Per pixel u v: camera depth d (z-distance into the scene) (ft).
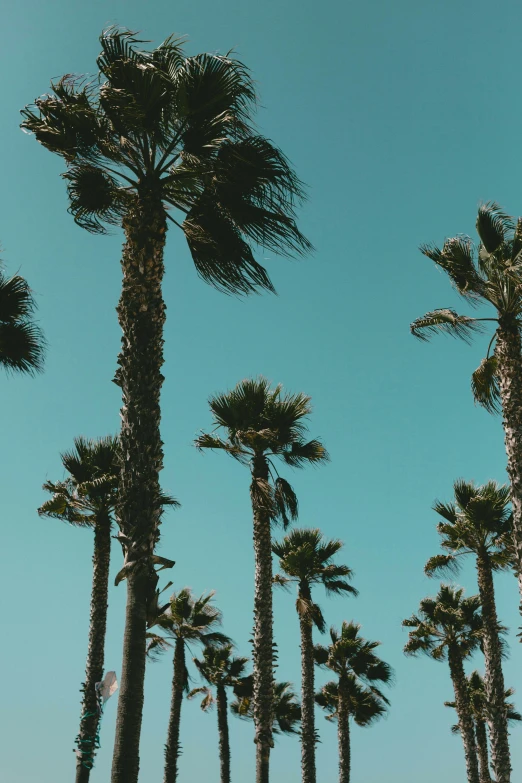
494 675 69.72
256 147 28.81
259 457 61.67
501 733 68.03
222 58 27.73
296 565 82.99
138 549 24.39
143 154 29.40
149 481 25.20
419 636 97.09
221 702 105.40
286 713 115.65
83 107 28.78
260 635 57.82
